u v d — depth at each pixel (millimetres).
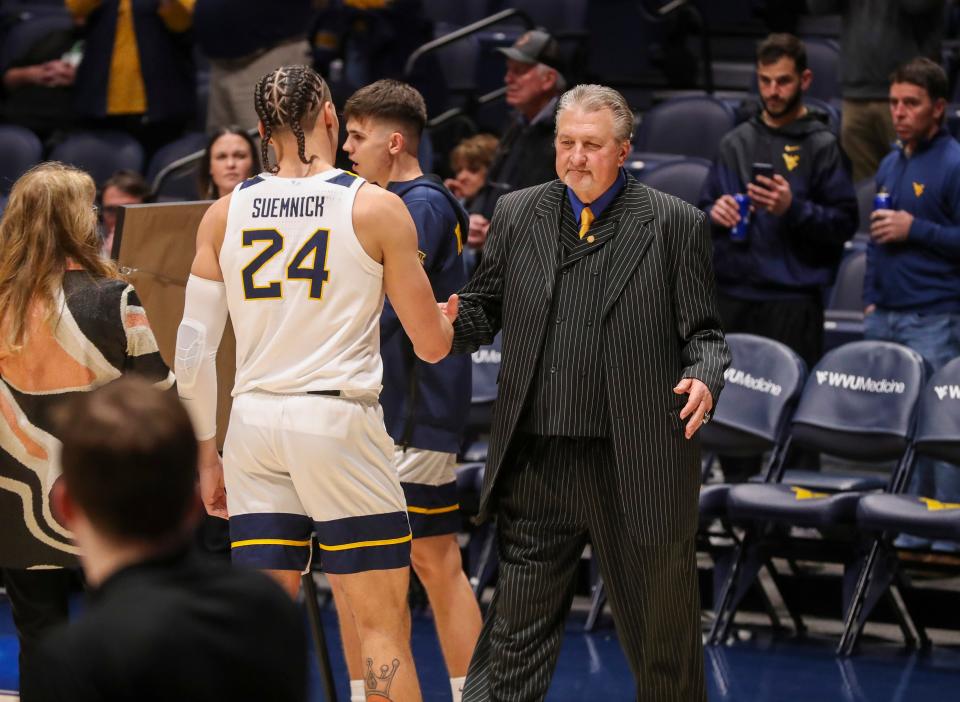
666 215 8273
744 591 13492
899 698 11508
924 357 14352
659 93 22625
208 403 8273
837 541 13516
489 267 8664
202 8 18078
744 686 11828
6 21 23969
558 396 8273
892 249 14570
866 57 17891
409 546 8211
